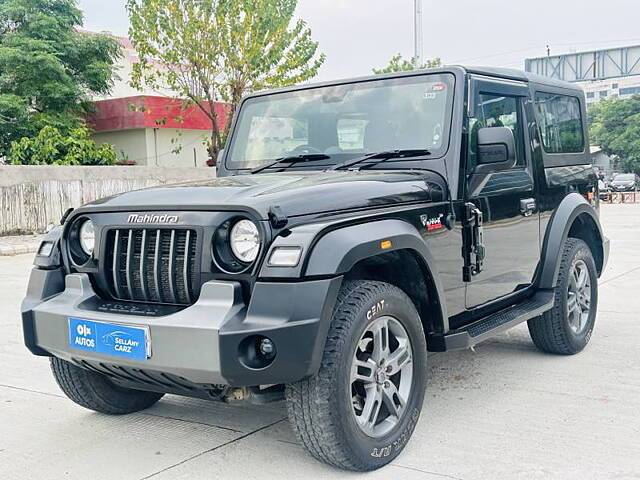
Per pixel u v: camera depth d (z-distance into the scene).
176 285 3.17
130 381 3.48
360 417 3.19
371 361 3.23
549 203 4.89
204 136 23.88
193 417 4.07
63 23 23.11
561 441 3.54
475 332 3.93
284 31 21.86
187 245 3.12
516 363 4.98
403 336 3.39
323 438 3.04
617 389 4.35
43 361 5.38
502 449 3.46
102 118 25.03
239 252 3.02
